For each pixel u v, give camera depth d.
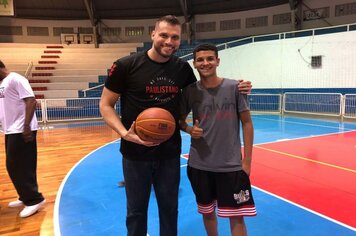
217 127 2.49
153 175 2.47
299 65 13.95
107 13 20.61
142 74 2.29
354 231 3.16
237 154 2.52
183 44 20.11
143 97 2.31
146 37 21.05
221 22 19.95
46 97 15.39
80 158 6.53
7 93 3.59
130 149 2.36
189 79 2.58
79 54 18.89
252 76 15.38
